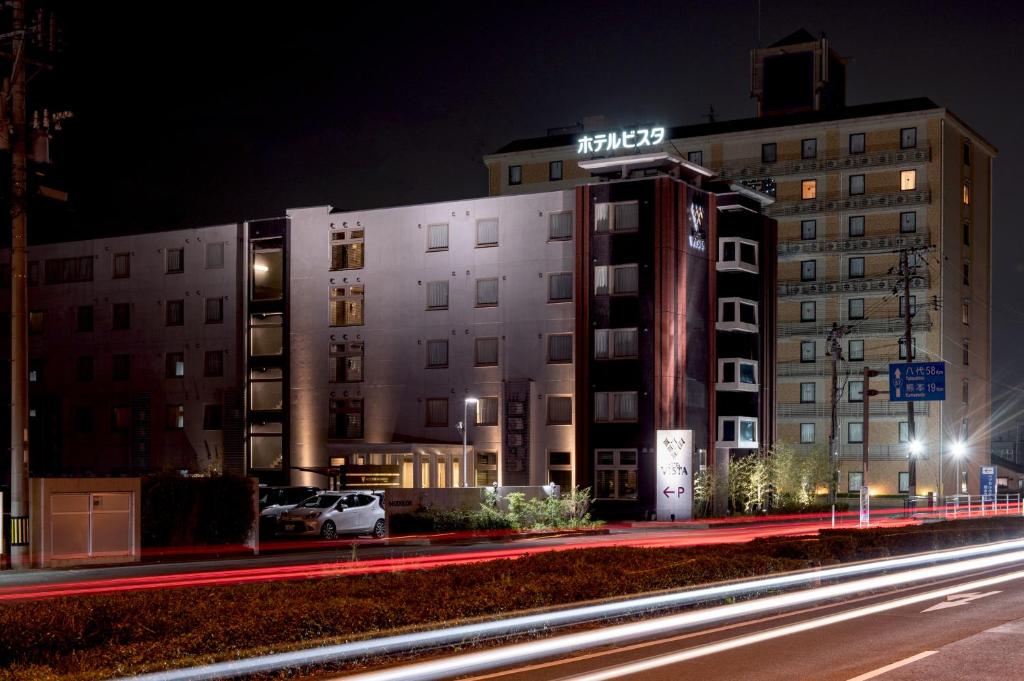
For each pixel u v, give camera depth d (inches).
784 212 3484.3
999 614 732.0
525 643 590.6
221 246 2751.0
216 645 488.7
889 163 3353.8
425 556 1309.1
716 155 3590.1
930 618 711.1
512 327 2417.6
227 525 1304.1
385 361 2541.8
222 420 2706.7
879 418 3346.5
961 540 1389.0
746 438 2463.1
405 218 2549.2
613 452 2281.0
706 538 1690.5
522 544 1537.9
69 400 2923.2
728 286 2484.0
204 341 2751.0
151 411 2805.1
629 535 1786.4
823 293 3427.7
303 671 499.5
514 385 2394.2
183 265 2795.3
